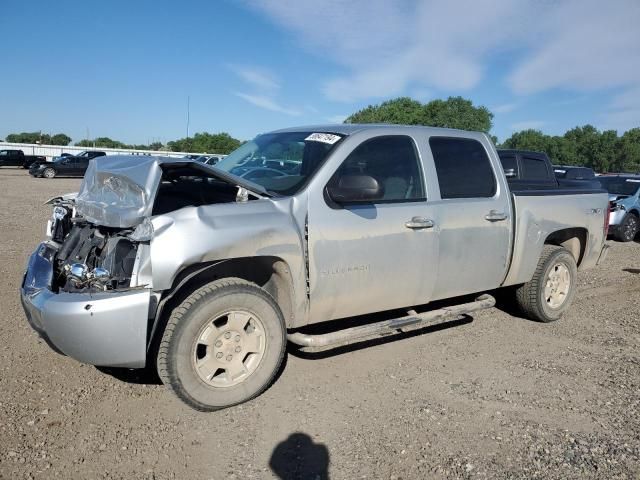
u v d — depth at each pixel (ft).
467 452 10.33
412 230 13.83
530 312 18.49
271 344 11.93
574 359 15.40
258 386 11.89
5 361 13.57
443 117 192.85
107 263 10.77
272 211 11.80
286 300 12.60
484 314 19.53
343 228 12.66
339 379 13.46
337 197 12.64
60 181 101.86
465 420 11.57
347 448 10.36
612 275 27.96
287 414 11.60
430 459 10.07
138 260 10.46
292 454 10.12
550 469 9.86
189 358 10.93
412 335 16.88
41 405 11.53
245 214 11.44
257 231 11.32
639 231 44.70
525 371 14.39
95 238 11.68
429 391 12.94
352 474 9.55
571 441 10.85
